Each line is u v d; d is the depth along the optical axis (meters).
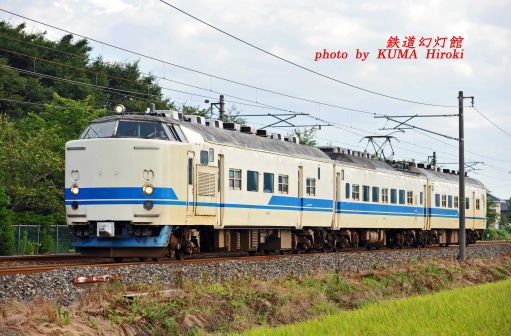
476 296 18.78
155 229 18.80
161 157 18.61
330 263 23.64
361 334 12.61
